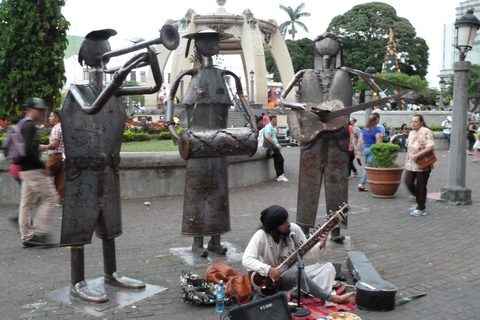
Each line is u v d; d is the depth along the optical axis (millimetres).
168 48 4305
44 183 6836
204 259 6270
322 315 4418
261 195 11180
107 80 4984
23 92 14023
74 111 4645
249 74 29766
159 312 4598
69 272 5809
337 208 6883
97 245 6969
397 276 5605
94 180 4805
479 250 6609
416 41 49688
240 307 3850
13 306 4750
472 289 5184
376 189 10578
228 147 6105
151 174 10500
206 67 6164
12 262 6211
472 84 42688
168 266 6008
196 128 6148
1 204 9758
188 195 6203
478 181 13172
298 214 7016
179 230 7867
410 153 8758
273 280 4562
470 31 9438
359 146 11992
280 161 13172
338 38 6945
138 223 8344
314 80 6938
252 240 4762
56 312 4582
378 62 47844
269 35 32156
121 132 5000
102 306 4699
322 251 4758
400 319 4414
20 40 13953
